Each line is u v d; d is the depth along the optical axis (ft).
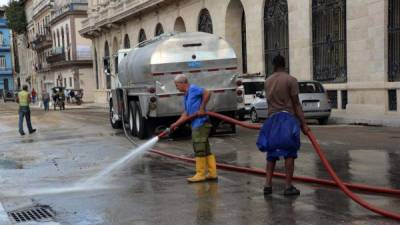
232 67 50.44
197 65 49.60
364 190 23.98
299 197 23.07
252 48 92.68
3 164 38.55
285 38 84.74
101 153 42.65
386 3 63.52
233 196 23.97
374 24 65.16
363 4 66.74
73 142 52.31
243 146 42.34
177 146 44.62
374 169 29.07
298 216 20.04
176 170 32.50
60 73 233.76
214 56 49.96
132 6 141.59
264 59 90.22
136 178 30.12
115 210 22.47
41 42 258.98
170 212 21.63
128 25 153.58
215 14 103.91
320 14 76.18
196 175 28.09
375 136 45.32
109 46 172.96
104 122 82.12
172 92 49.16
